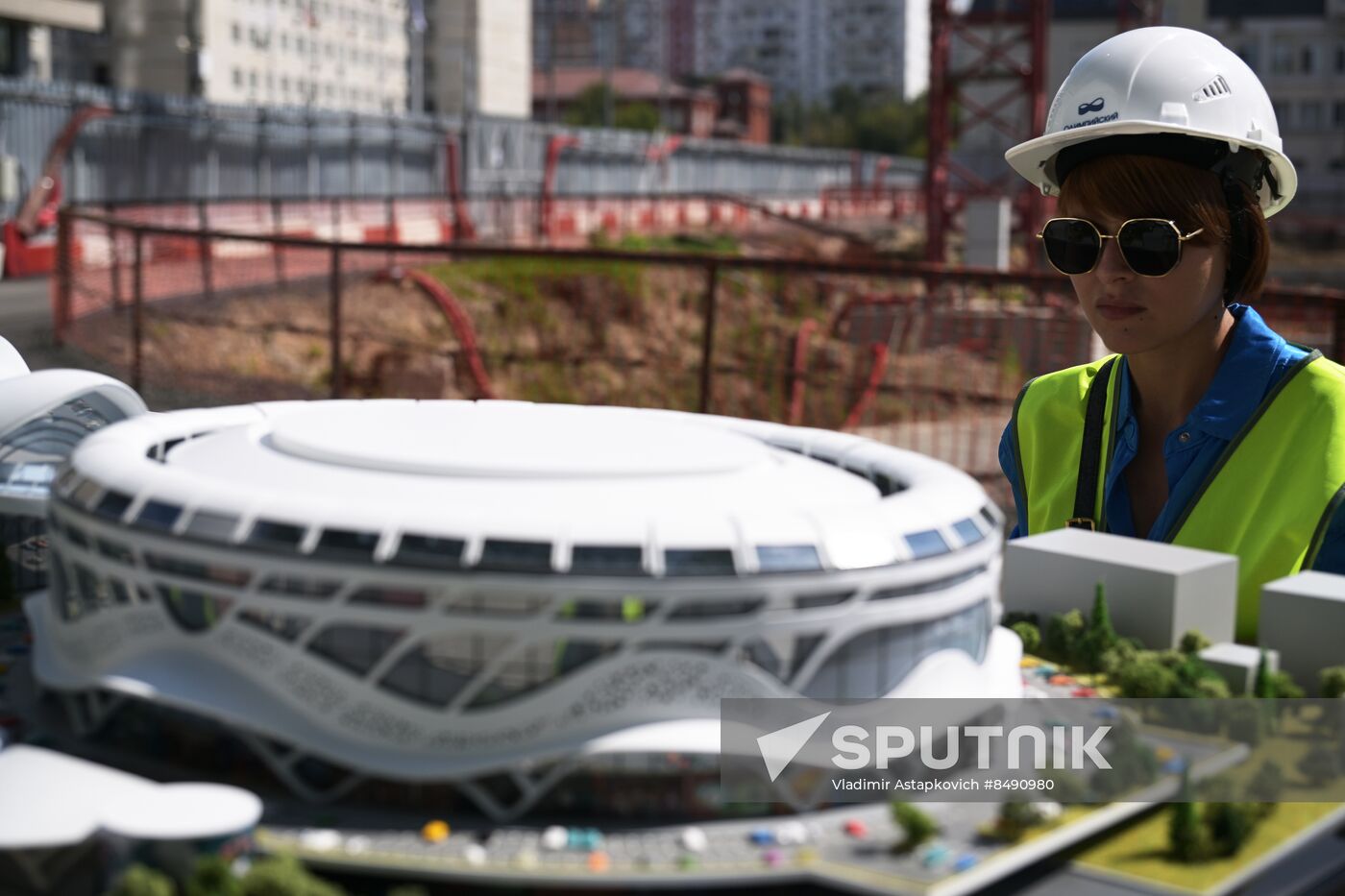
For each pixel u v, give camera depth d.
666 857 1.54
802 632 1.66
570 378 18.38
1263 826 1.80
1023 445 2.91
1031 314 17.56
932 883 1.49
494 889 1.51
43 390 2.42
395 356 17.88
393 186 36.56
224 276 22.70
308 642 1.65
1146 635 2.37
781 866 1.52
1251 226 2.39
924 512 1.85
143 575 1.74
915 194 56.94
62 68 44.44
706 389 9.27
